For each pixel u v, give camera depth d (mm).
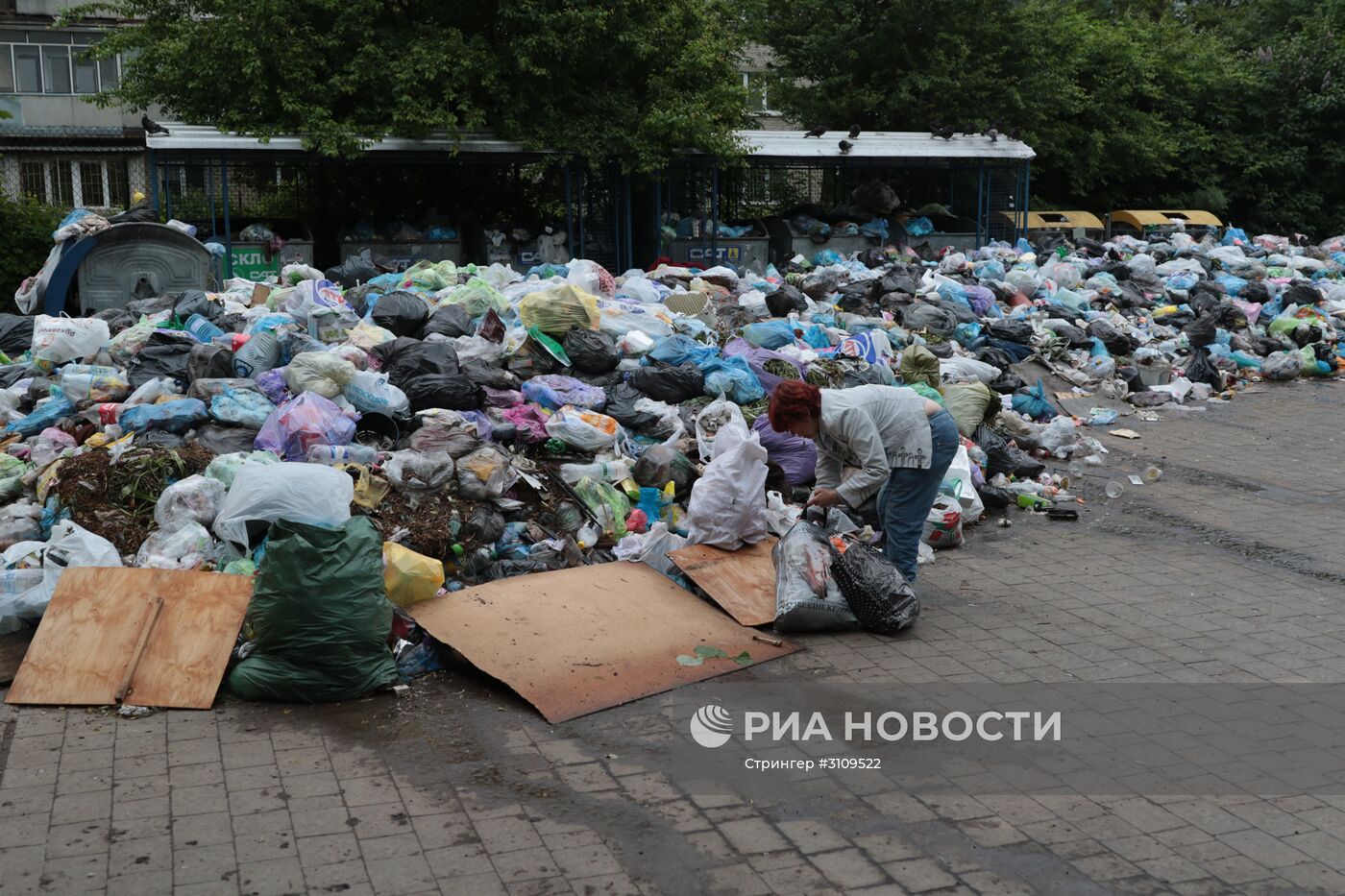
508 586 5910
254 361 7805
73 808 4090
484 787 4289
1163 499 8664
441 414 7180
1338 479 9328
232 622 5266
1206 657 5574
